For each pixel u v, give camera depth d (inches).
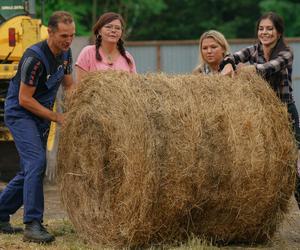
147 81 421.4
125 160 408.2
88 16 1731.1
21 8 713.6
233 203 416.5
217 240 432.1
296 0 1669.5
